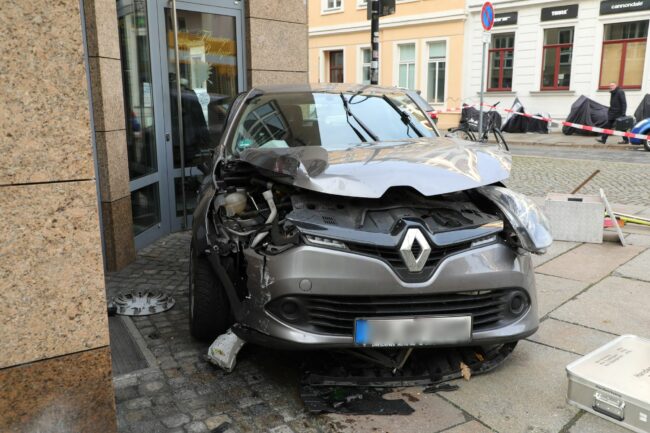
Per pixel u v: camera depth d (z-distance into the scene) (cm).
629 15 2009
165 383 334
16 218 212
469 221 329
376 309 300
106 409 240
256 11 760
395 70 2733
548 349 376
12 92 206
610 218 683
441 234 309
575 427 287
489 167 344
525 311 326
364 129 441
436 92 2609
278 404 311
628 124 1792
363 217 314
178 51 682
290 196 348
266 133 438
